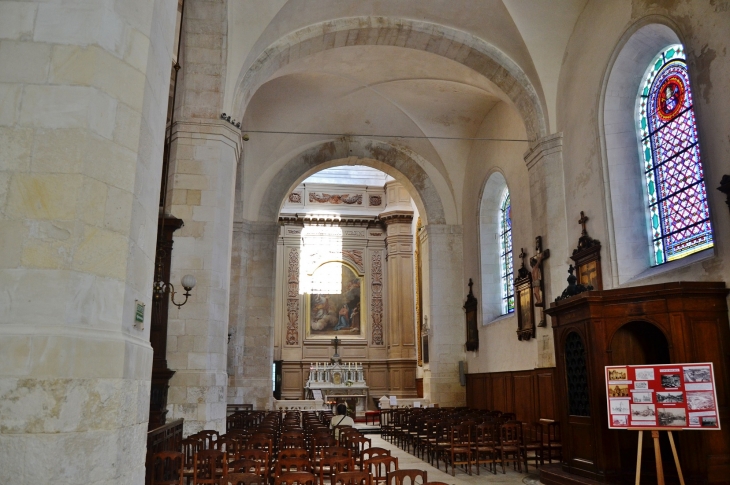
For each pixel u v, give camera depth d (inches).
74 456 170.1
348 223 1328.7
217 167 514.0
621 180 493.0
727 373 345.4
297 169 895.1
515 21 581.9
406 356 1238.3
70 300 179.6
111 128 198.1
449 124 864.3
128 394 193.8
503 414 628.7
